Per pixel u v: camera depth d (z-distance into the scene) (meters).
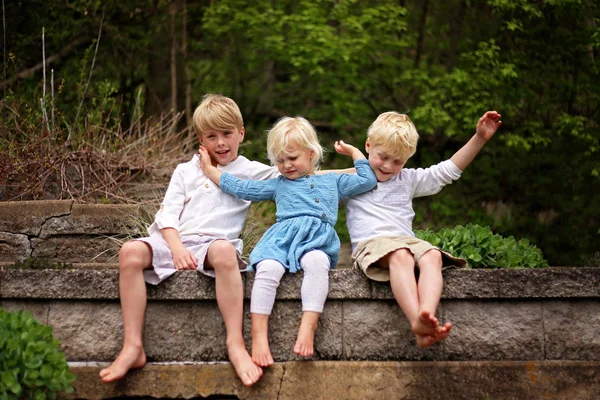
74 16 7.76
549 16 7.73
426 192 3.73
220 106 3.62
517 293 3.32
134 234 4.34
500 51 8.16
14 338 2.86
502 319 3.36
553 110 7.78
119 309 3.37
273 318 3.31
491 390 3.24
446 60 9.05
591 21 7.71
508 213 8.33
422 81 8.20
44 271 3.35
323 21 8.21
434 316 3.17
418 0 9.27
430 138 8.96
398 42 8.46
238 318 3.25
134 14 8.27
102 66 8.00
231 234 3.57
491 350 3.34
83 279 3.34
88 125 5.63
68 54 7.81
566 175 7.87
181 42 8.78
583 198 7.78
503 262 3.87
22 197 4.84
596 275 3.34
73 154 4.97
